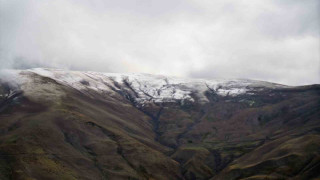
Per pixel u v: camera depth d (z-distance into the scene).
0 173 188.62
